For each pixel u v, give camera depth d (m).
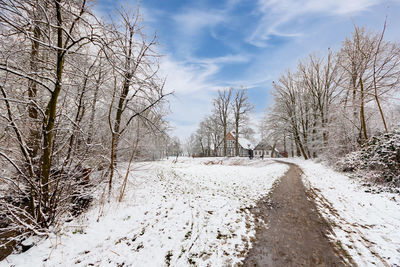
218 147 44.47
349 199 6.00
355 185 7.57
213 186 8.51
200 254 3.22
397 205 5.07
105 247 3.45
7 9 3.08
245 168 15.91
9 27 3.42
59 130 4.40
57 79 3.70
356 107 11.52
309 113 22.80
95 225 4.30
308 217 4.81
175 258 3.12
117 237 3.79
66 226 3.95
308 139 23.56
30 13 3.63
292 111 25.22
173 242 3.60
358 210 5.06
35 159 3.93
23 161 3.78
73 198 5.11
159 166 13.28
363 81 11.33
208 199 6.29
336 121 13.42
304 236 3.82
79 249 3.37
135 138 6.93
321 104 21.30
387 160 7.30
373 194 6.25
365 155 8.80
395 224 4.07
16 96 4.06
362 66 11.02
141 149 7.75
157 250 3.34
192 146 59.06
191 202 5.93
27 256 3.12
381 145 7.74
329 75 19.70
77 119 4.94
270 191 7.60
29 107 4.08
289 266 2.88
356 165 9.39
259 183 9.22
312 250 3.30
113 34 4.20
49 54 4.46
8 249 3.56
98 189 5.82
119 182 7.20
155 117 7.50
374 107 11.72
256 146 48.44
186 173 12.60
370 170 8.17
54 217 3.97
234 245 3.51
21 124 4.20
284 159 27.36
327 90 19.62
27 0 3.30
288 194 7.11
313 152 22.92
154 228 4.16
